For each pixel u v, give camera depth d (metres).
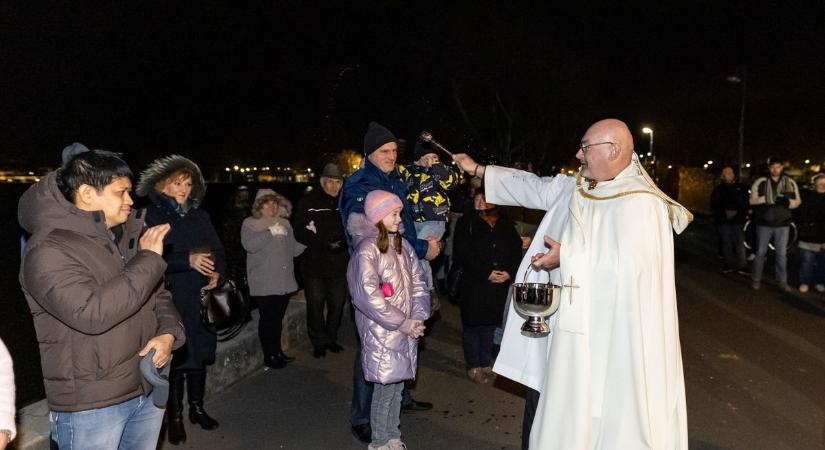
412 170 4.66
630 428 3.01
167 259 4.10
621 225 3.08
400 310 3.85
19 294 8.46
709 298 9.44
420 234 4.59
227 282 4.41
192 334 4.33
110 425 2.62
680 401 3.15
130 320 2.64
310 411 5.05
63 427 2.59
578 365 3.10
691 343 7.03
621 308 3.04
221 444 4.45
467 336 5.74
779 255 9.83
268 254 5.89
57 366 2.53
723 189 11.72
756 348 6.84
